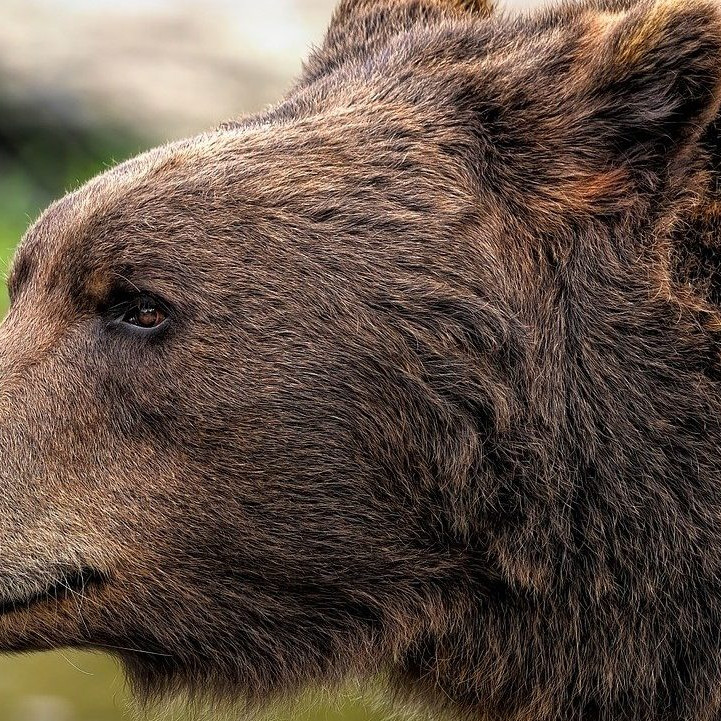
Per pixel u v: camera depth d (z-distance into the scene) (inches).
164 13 1277.1
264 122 357.7
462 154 338.0
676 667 328.2
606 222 328.8
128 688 375.2
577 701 336.8
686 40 319.3
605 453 323.3
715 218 321.4
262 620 340.8
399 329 325.4
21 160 1135.6
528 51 350.9
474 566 333.7
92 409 334.0
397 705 364.2
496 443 326.0
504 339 325.7
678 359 320.5
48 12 1235.2
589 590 328.5
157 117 1156.5
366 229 329.7
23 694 586.6
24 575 333.7
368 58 376.5
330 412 326.3
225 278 327.3
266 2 1334.9
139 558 334.6
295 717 359.9
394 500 330.6
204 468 330.3
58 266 340.2
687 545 322.0
